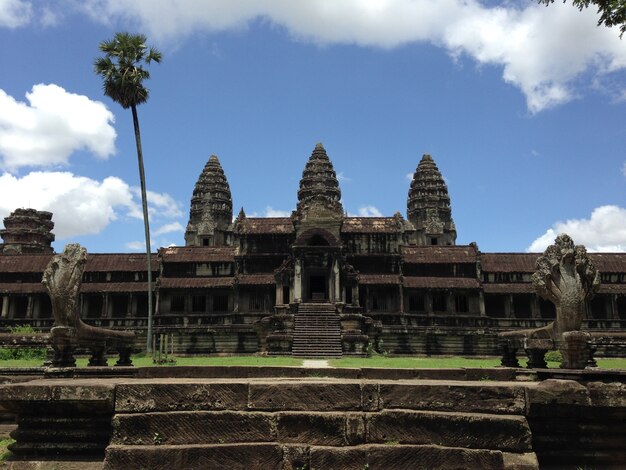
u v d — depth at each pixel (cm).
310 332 4662
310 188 9244
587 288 1645
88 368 1622
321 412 922
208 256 6047
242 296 5750
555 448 940
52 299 1747
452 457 882
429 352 5481
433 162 9906
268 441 900
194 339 5572
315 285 5997
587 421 952
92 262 6097
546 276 1653
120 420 883
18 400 896
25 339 1748
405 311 5756
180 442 887
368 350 4491
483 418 909
